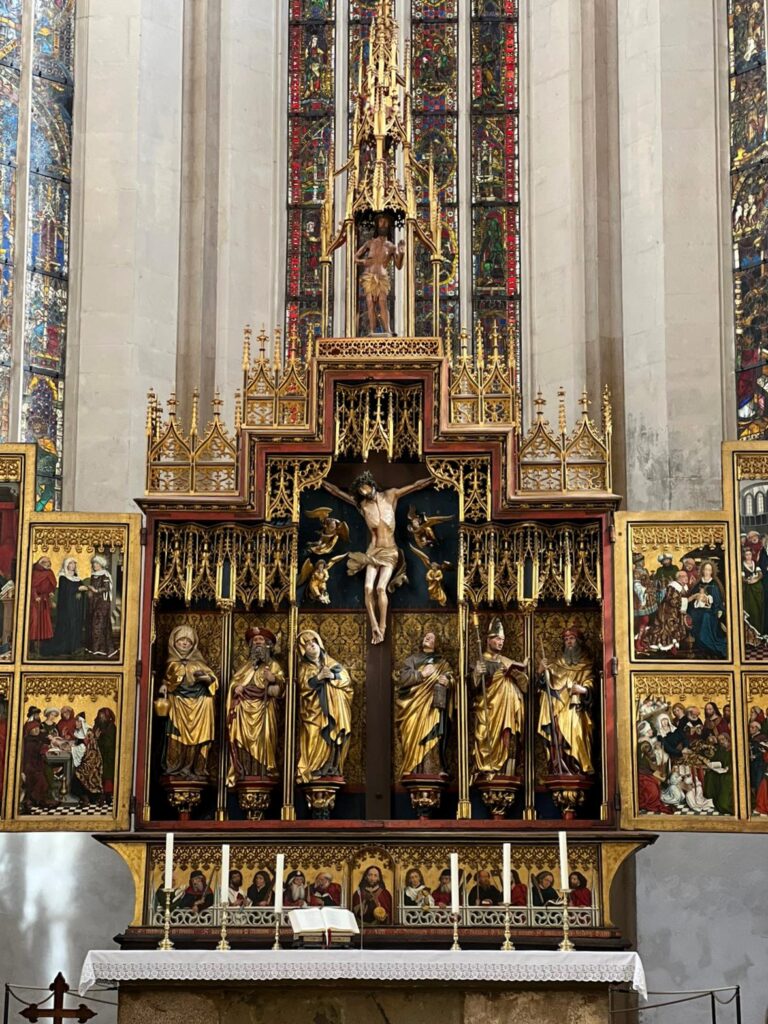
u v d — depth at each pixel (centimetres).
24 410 2022
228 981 1394
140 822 1573
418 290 2175
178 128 2127
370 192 1709
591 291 2086
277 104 2206
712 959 1873
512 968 1368
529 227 2159
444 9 2255
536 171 2164
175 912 1538
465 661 1628
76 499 2002
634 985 1363
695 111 2078
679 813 1556
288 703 1616
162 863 1567
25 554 1611
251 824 1565
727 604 1594
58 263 2080
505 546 1652
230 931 1513
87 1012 1493
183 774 1591
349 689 1617
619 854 1555
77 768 1573
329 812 1614
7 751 1573
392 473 1692
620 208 2100
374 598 1653
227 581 1636
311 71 2247
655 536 1611
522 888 1559
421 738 1600
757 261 2033
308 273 2183
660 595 1599
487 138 2217
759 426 1995
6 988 1705
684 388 2006
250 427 1638
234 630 1664
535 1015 1394
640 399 2028
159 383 2050
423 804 1596
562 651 1644
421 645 1645
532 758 1623
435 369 1648
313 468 1653
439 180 2211
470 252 2184
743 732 1570
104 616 1603
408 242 1720
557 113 2158
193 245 2102
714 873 1892
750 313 2031
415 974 1366
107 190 2078
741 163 2070
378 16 1764
